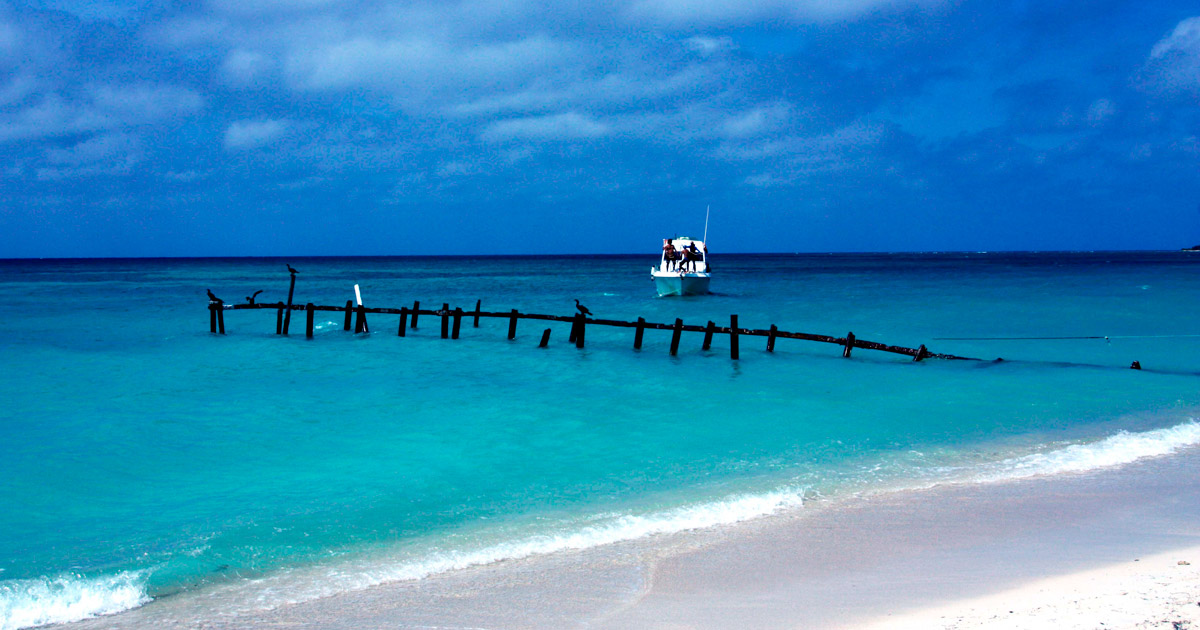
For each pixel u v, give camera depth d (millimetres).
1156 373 19406
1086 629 4945
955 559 7027
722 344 27312
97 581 7180
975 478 10000
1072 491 9227
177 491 10352
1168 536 7449
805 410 15461
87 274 113562
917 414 14773
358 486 10453
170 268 154375
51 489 10469
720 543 7734
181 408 16078
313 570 7363
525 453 12250
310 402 16750
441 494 10008
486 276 108938
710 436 13266
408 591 6730
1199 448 11289
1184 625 4863
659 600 6289
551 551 7695
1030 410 14891
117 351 25750
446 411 15734
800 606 6016
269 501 9820
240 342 28391
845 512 8695
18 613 6465
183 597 6773
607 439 13172
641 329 25297
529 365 22609
